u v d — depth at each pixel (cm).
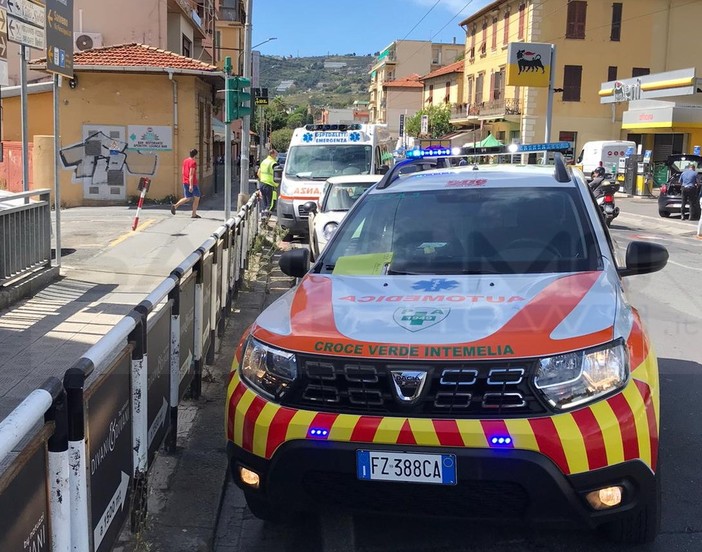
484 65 5050
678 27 4259
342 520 386
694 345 722
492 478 290
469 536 366
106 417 300
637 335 338
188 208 2009
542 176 491
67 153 2031
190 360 526
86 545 265
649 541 339
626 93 3594
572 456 288
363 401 309
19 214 851
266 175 1939
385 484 301
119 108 2050
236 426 333
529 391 297
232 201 2280
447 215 456
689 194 2119
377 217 471
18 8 817
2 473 203
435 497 300
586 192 466
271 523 384
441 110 5872
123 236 1375
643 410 304
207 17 3397
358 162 1653
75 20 2353
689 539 356
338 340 322
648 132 3956
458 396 300
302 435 309
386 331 324
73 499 259
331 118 10862
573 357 304
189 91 2066
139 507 354
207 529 368
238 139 4822
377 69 9400
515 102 4425
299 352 324
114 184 2070
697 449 466
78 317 770
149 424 383
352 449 302
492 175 503
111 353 306
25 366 605
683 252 1477
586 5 4197
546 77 2989
